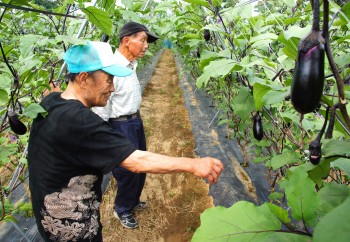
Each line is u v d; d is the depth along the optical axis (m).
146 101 7.84
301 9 2.80
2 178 3.70
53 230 1.60
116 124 2.71
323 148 1.05
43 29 4.05
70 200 1.56
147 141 5.39
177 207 3.42
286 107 2.24
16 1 1.17
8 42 3.97
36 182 1.52
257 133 1.59
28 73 1.73
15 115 1.51
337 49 2.30
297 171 0.79
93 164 1.46
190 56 6.96
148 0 4.82
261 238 0.74
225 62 1.49
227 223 0.77
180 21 3.24
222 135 5.14
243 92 1.69
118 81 2.52
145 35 2.64
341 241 0.43
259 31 2.19
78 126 1.39
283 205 2.85
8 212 2.04
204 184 3.78
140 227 3.11
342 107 0.81
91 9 1.47
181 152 4.95
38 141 1.48
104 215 3.25
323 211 0.91
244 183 3.67
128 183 2.84
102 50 1.56
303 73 0.67
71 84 1.58
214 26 2.01
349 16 0.83
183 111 6.93
